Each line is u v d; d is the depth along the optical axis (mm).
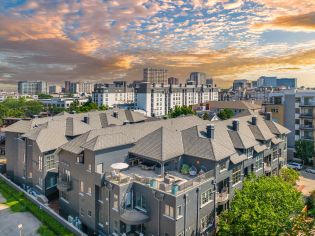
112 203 33125
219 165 35812
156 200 30719
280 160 53219
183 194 29672
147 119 73938
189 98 181000
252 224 26203
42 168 45125
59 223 36969
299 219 28516
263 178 34625
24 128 53062
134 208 32969
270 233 25938
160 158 34969
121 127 43656
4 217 39531
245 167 41688
